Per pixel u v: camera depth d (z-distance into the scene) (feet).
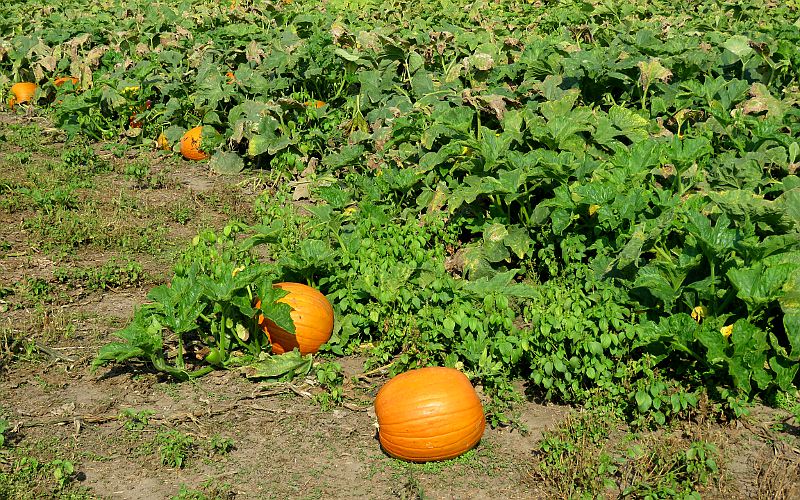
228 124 28.17
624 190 20.71
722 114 24.02
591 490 16.99
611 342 18.28
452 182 22.99
